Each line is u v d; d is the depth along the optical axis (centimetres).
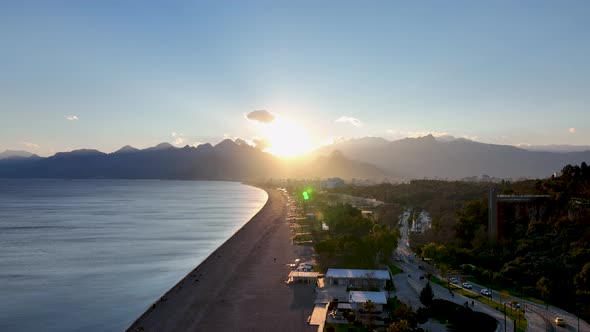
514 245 19988
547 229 19975
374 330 13212
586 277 14938
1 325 14788
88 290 18662
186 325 14038
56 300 17325
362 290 17275
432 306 14562
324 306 15588
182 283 18788
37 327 14625
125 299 17488
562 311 14112
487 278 17450
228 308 15575
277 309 15425
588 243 17250
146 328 13825
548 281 15462
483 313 13875
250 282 18850
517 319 13388
